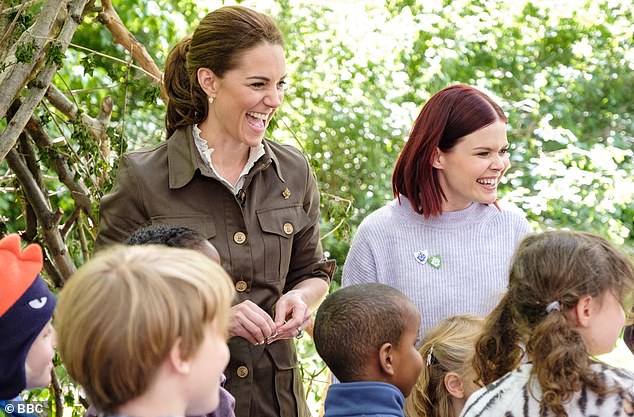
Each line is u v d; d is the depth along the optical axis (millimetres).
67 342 1846
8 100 3521
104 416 1893
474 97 3195
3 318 2184
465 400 2951
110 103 4270
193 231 2666
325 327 2598
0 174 5520
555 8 8633
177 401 1862
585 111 8883
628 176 7738
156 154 3084
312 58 7684
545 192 7207
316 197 3311
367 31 7758
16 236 2260
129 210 3020
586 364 2229
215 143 3072
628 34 8828
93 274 1860
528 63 8656
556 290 2301
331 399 2496
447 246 3254
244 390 3041
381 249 3260
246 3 7555
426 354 3027
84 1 3729
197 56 3008
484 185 3195
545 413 2242
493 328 2480
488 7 8359
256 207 3102
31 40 3564
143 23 7434
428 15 8039
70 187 4121
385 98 7719
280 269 3119
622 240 7262
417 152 3234
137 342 1796
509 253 3285
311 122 7520
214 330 1911
